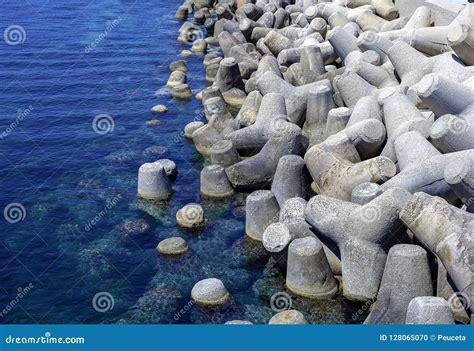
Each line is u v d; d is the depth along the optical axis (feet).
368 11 72.59
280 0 100.63
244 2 109.50
